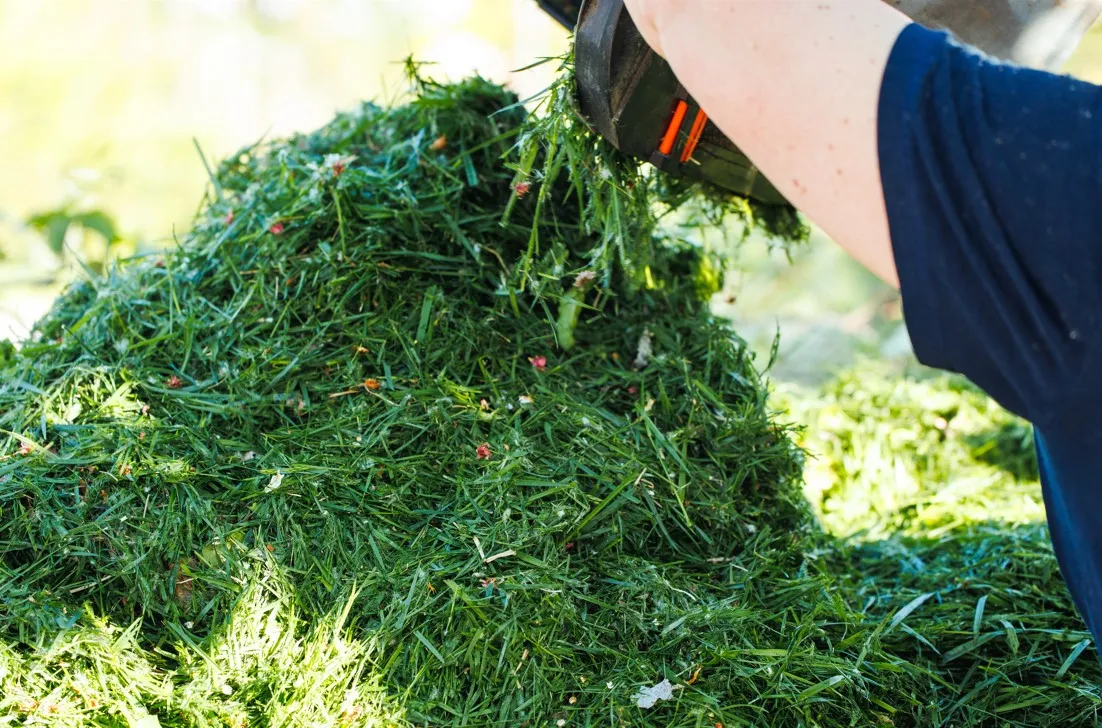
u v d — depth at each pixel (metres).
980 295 0.62
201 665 1.02
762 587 1.23
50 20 4.40
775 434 1.39
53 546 1.08
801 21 0.66
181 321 1.35
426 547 1.11
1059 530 0.89
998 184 0.60
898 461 1.87
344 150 1.54
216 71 4.57
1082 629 1.21
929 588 1.38
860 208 0.65
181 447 1.19
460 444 1.21
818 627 1.14
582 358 1.39
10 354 1.49
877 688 1.10
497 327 1.37
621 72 1.00
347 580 1.08
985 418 1.99
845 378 2.15
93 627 1.02
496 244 1.41
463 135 1.46
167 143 3.97
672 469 1.27
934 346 0.65
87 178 2.38
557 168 1.18
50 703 0.96
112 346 1.35
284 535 1.11
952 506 1.70
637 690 1.02
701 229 1.54
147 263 1.55
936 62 0.63
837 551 1.52
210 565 1.08
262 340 1.32
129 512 1.11
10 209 3.29
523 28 4.68
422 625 1.04
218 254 1.44
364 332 1.32
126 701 0.97
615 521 1.19
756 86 0.67
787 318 3.00
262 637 1.04
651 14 0.75
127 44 4.50
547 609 1.07
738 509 1.32
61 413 1.23
